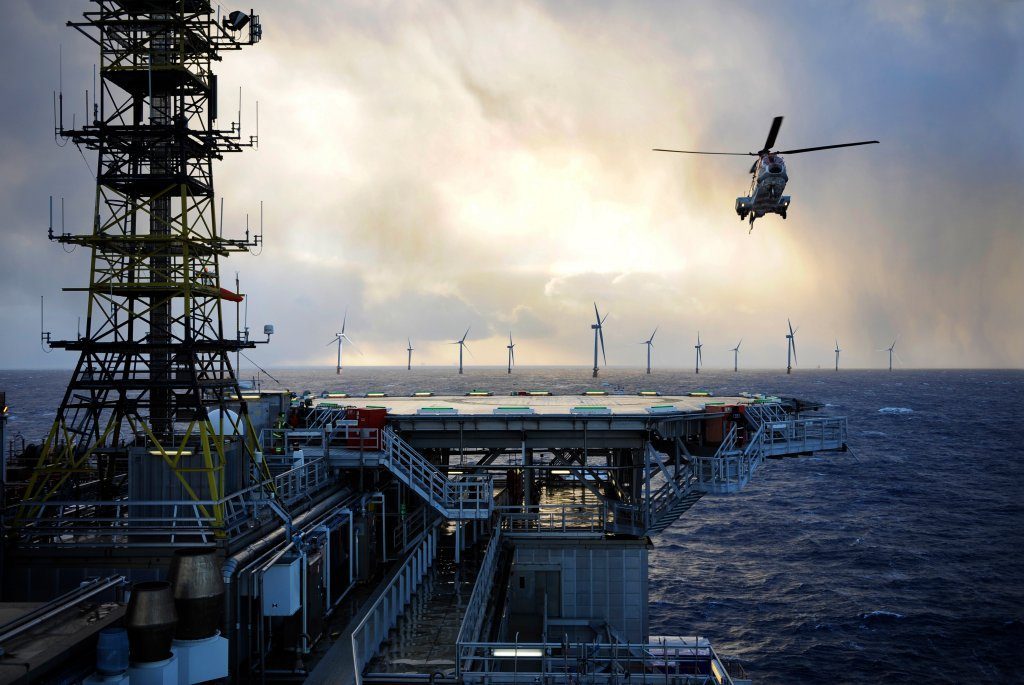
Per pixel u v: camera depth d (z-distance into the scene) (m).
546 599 42.88
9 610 16.55
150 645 16.45
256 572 22.45
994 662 52.28
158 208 29.86
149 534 23.72
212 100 30.61
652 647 26.58
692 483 42.16
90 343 27.78
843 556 80.00
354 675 22.77
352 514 32.44
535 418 42.69
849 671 51.06
